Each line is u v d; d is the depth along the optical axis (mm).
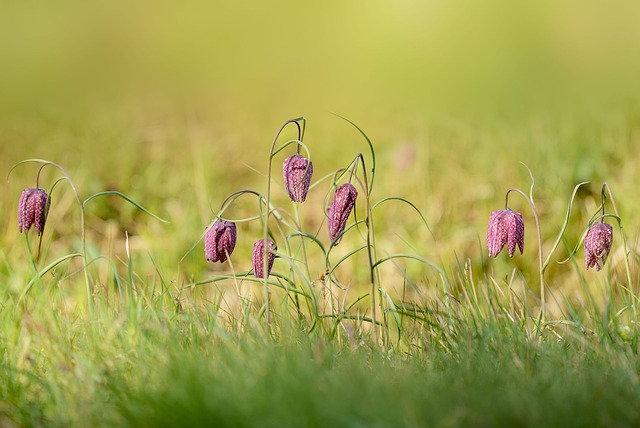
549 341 6000
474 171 11188
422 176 10836
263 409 4566
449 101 16484
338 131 14391
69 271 9008
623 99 13484
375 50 19141
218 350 5406
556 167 10250
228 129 14875
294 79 18906
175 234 9734
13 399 5230
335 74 18750
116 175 11297
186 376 4832
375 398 4613
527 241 9352
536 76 16750
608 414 4641
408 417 4453
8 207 9961
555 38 17750
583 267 8812
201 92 18734
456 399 4684
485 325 6094
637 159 10336
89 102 17859
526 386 4855
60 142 13367
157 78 19688
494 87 16688
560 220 9547
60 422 4934
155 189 10984
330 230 5891
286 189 5898
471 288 7035
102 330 5871
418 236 9828
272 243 6137
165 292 6594
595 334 6258
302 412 4527
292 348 5328
